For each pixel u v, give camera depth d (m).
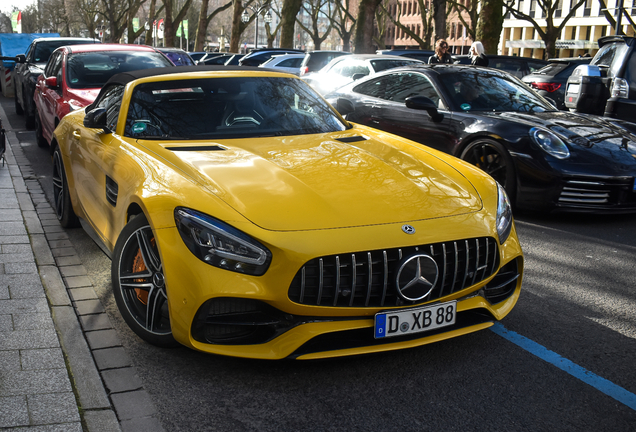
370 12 22.02
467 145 6.19
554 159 5.52
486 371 2.89
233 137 3.68
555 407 2.61
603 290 4.03
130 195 3.12
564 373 2.90
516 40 66.19
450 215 2.89
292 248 2.56
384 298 2.68
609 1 56.28
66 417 2.35
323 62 17.27
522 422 2.49
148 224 2.97
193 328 2.65
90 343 3.04
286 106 4.06
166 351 3.00
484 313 3.03
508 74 7.21
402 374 2.85
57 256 4.36
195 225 2.65
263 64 20.27
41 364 2.73
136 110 3.86
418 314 2.73
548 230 5.46
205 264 2.60
